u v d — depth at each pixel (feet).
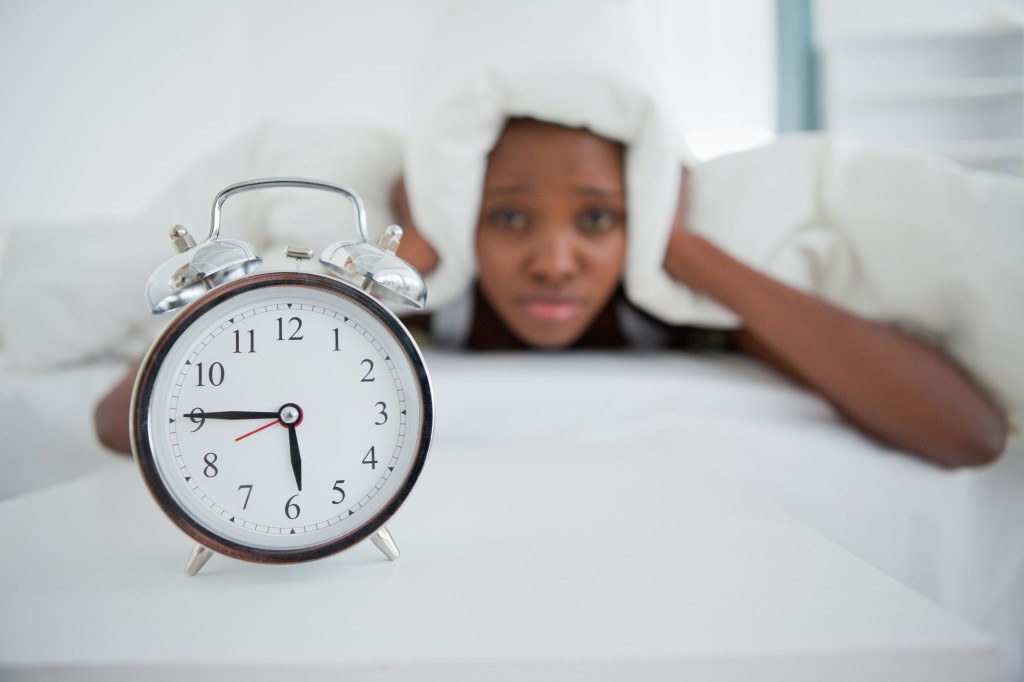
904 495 2.61
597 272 3.22
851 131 10.78
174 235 1.41
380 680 0.95
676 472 2.09
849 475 2.64
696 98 10.87
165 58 8.01
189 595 1.19
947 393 2.55
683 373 3.17
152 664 0.95
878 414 2.66
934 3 10.67
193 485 1.31
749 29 10.80
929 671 0.98
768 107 10.87
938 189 3.00
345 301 1.39
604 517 1.63
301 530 1.33
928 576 2.59
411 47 11.21
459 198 3.08
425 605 1.15
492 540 1.48
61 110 6.28
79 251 3.56
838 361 2.68
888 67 10.89
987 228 2.79
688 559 1.35
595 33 3.04
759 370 3.39
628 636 1.02
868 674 0.97
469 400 2.81
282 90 11.18
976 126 10.80
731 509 1.69
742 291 2.98
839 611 1.11
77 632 1.04
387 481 1.38
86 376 3.39
